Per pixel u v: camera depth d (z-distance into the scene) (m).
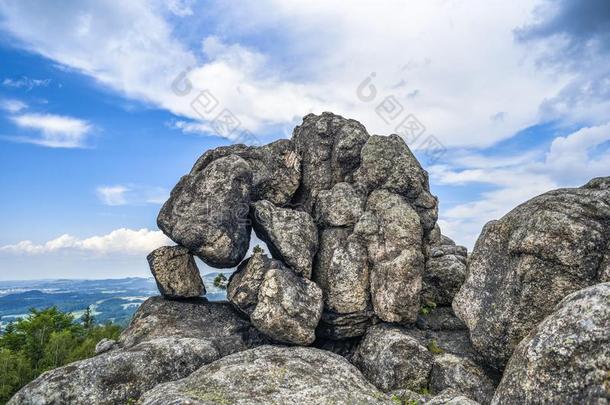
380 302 26.66
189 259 29.48
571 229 19.16
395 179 30.80
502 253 22.44
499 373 22.09
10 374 48.56
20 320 67.44
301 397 17.61
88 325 83.44
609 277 18.30
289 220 28.62
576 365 11.95
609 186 20.84
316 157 34.75
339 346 28.44
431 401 18.23
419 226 28.09
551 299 19.41
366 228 28.19
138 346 22.97
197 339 24.42
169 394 17.48
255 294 25.88
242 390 18.03
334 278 27.45
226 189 28.55
